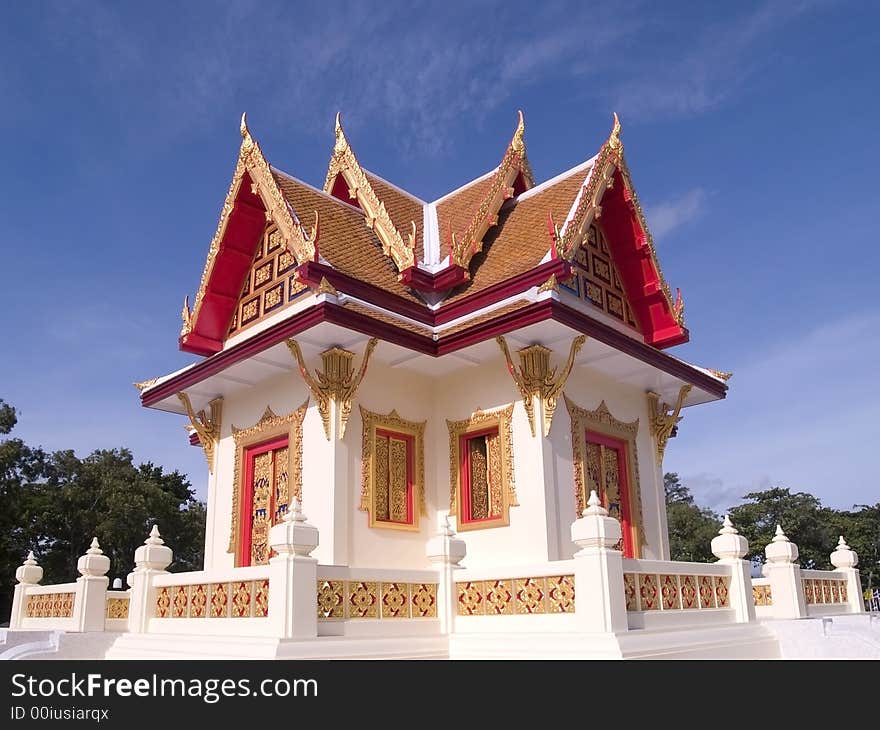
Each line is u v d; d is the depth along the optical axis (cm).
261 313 1448
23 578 1585
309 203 1437
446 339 1257
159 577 1125
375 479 1253
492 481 1268
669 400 1617
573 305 1392
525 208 1534
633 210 1511
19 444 4547
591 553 912
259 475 1384
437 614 1027
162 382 1485
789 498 5162
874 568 4906
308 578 880
